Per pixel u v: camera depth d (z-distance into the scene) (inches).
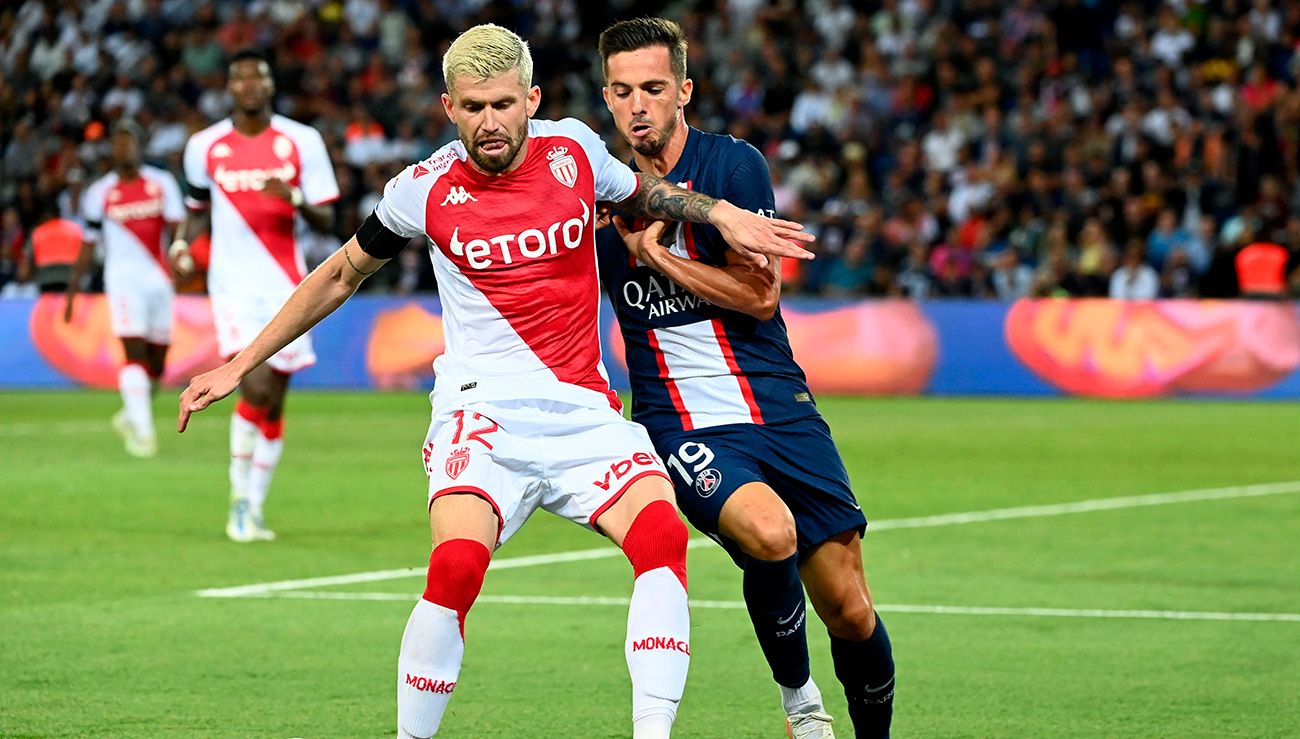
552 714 731.4
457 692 772.0
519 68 601.9
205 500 1461.6
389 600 998.4
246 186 1285.7
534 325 622.5
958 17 3496.6
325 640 882.1
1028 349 2647.6
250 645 868.6
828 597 658.8
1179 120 3078.2
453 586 575.5
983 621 943.0
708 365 668.1
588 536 1279.5
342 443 1952.5
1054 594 1024.9
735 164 681.6
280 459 1788.9
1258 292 2682.1
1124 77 3184.1
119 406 2449.6
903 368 2664.9
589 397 626.2
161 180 1840.6
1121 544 1222.9
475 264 617.3
